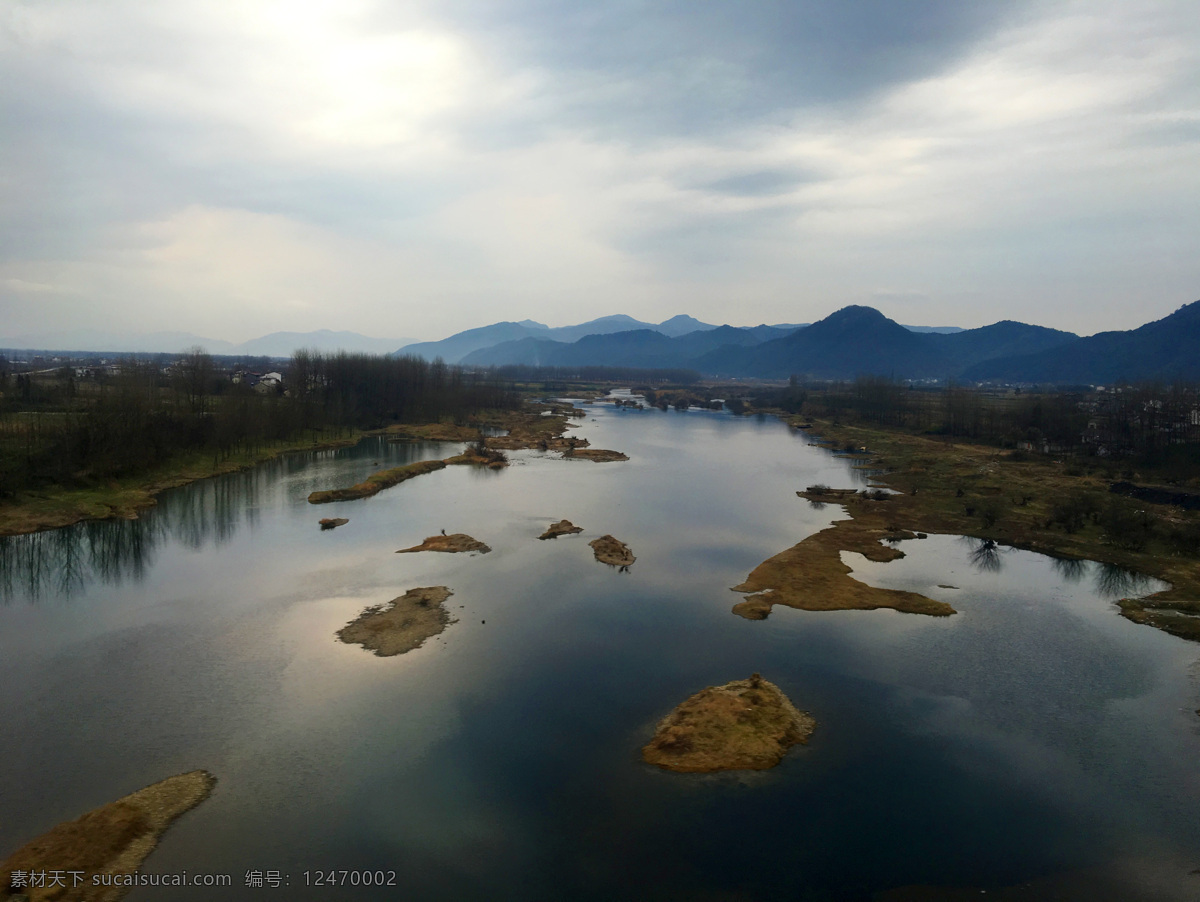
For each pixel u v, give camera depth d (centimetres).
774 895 3056
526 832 3428
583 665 5203
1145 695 4891
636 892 3061
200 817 3472
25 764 3884
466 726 4350
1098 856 3331
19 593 6556
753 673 5066
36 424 10912
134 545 8162
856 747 4197
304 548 8088
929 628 6009
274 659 5212
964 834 3462
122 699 4606
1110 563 7875
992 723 4503
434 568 7381
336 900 2972
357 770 3888
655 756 4050
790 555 7919
